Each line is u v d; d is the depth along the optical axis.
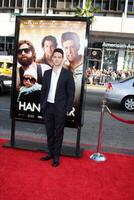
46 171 5.94
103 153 7.27
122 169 6.30
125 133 9.94
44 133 9.09
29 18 6.80
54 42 6.70
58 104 6.09
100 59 37.16
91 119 11.74
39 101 6.91
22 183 5.34
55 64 6.19
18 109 7.07
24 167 6.08
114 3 36.38
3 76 17.55
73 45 6.59
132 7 35.84
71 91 6.09
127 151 7.73
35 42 6.83
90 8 36.44
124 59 36.59
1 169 5.92
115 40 36.59
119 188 5.39
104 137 9.18
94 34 36.75
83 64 6.59
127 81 14.98
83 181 5.59
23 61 6.94
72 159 6.70
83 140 8.66
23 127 9.73
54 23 6.66
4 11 39.69
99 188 5.34
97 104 15.77
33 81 6.92
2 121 10.50
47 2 38.59
